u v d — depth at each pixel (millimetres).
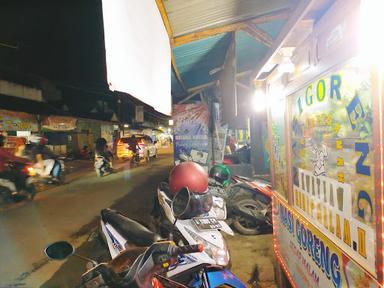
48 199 8562
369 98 1454
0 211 7242
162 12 2646
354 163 1626
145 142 19047
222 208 4270
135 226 3322
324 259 2057
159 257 1709
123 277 1750
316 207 2191
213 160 8539
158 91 2393
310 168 2295
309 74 2168
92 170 14969
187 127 8641
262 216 4938
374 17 1324
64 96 16031
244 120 7227
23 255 4637
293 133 2713
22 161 8359
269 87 3531
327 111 1938
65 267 4207
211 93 9242
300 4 1918
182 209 2637
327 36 1848
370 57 1366
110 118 21328
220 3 3041
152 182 11070
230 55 4617
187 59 5199
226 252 3002
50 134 17234
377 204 1380
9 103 11766
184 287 2072
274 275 3781
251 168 7570
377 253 1389
